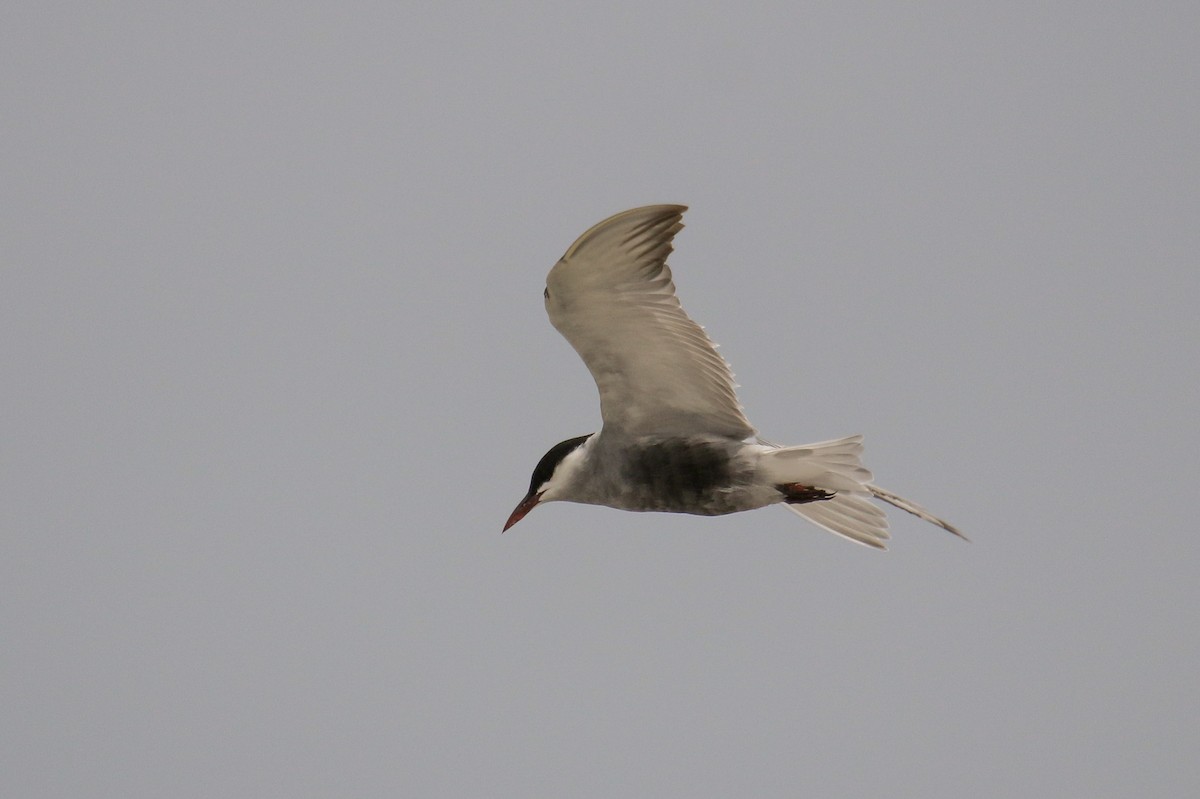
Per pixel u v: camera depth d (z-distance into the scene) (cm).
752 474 1271
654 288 1162
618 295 1168
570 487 1341
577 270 1141
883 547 1374
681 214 1123
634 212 1096
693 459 1278
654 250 1137
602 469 1318
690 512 1316
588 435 1359
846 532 1387
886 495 1329
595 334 1209
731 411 1262
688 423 1282
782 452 1252
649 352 1221
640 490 1307
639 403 1271
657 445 1288
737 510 1302
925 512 1320
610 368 1244
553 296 1172
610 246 1123
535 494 1356
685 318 1184
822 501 1384
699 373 1234
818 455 1249
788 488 1276
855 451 1245
